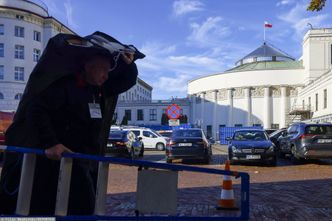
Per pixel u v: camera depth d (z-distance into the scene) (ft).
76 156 11.55
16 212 11.59
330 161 72.33
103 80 12.39
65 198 11.61
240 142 63.93
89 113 12.14
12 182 12.14
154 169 12.42
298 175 49.37
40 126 11.37
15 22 251.39
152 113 330.34
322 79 203.21
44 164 12.07
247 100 294.05
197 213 25.90
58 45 11.75
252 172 53.16
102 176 12.26
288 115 279.08
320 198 32.01
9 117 71.31
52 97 11.56
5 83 247.29
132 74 13.47
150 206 12.25
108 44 12.37
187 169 12.45
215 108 309.83
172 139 67.62
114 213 25.31
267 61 315.58
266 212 26.55
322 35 252.21
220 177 46.01
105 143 13.42
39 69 11.74
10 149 11.43
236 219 12.66
